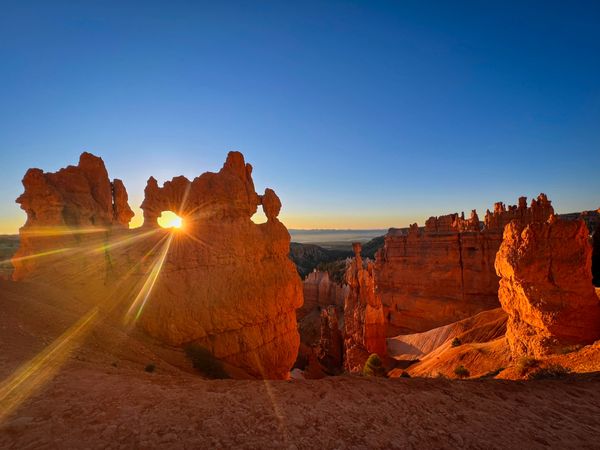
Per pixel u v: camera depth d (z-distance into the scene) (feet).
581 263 79.56
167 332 62.03
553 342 78.69
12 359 31.32
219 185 76.02
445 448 23.22
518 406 32.65
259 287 75.51
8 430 19.70
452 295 220.84
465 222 259.60
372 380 35.94
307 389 31.45
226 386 30.68
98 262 69.82
